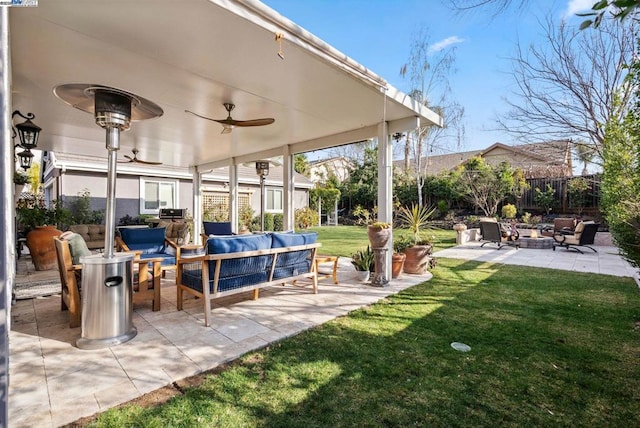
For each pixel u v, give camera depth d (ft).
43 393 6.66
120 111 9.62
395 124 16.62
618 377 7.52
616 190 13.28
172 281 16.80
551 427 5.84
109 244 9.37
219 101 13.80
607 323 10.90
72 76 11.17
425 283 16.52
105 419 5.90
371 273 17.29
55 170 32.81
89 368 7.70
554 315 11.69
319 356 8.46
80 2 7.04
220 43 8.91
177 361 8.08
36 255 19.15
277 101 13.75
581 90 21.80
